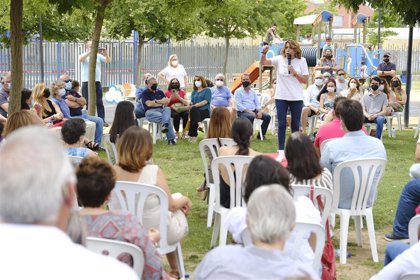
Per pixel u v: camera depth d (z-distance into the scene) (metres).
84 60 17.20
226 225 4.37
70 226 3.19
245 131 6.71
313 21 31.89
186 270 6.35
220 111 7.98
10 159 1.97
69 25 28.48
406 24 15.79
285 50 11.61
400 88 16.67
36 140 2.00
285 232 3.06
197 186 10.09
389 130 15.48
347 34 36.84
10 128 7.59
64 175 2.00
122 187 5.42
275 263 3.04
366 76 28.97
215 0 14.48
